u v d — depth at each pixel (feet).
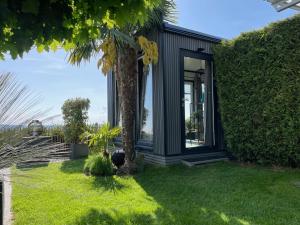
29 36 5.29
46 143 7.15
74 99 27.76
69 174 18.39
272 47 17.15
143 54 20.75
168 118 20.02
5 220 10.39
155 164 20.56
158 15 19.03
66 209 11.50
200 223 9.73
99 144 20.93
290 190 12.78
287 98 16.40
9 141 6.20
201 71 23.45
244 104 18.92
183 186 14.53
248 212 10.56
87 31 6.07
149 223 9.89
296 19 15.92
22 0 4.79
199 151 21.36
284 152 16.88
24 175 6.87
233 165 19.10
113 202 12.32
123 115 19.42
